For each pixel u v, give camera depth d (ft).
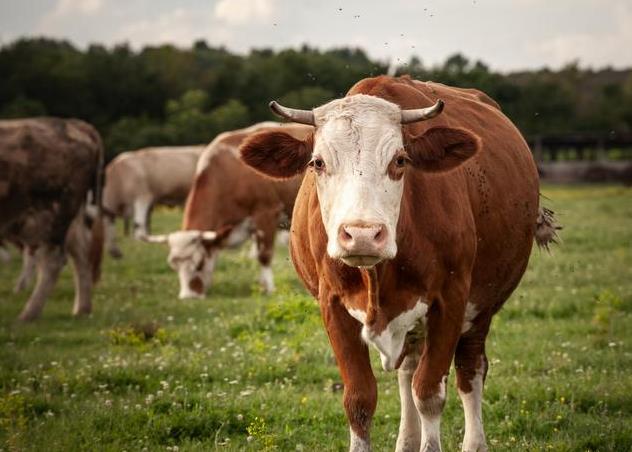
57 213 46.73
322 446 23.41
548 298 43.21
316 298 22.99
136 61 251.19
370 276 18.53
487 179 22.58
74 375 30.68
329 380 29.60
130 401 27.37
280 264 64.34
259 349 33.45
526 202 24.48
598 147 217.97
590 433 23.70
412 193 19.65
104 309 47.98
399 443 22.48
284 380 30.01
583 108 262.67
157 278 61.41
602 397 26.50
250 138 19.92
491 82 84.48
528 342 34.40
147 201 95.14
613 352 32.04
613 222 85.76
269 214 54.80
